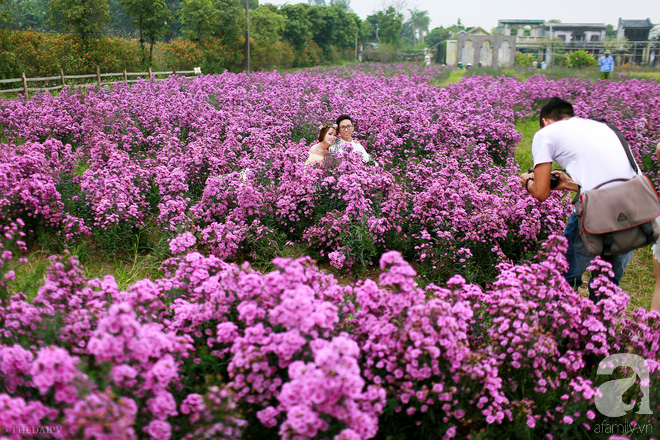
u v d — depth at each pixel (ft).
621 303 11.16
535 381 10.22
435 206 19.30
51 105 39.99
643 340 11.23
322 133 24.30
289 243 20.03
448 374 9.35
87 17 94.73
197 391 9.20
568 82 76.89
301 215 20.77
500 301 10.70
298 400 7.59
